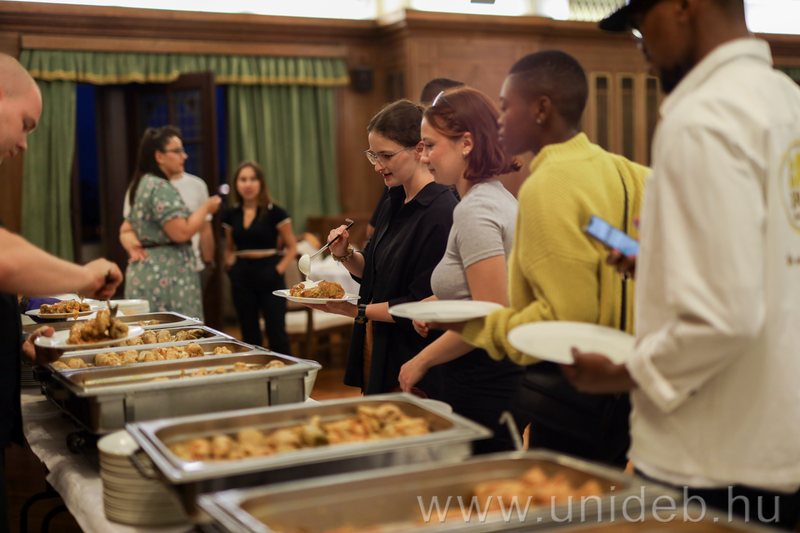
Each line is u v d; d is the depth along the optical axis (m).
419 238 1.96
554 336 1.15
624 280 1.26
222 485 1.03
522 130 1.34
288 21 7.09
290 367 1.64
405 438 1.15
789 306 1.03
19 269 1.51
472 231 1.56
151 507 1.29
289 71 7.28
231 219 4.99
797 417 1.04
